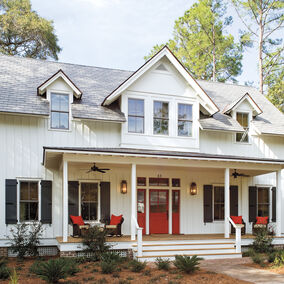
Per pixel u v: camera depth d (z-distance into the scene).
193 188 17.56
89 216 15.76
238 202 18.44
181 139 16.92
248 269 11.92
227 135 18.34
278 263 12.57
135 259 12.80
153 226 16.91
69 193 15.35
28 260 13.27
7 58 18.23
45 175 15.08
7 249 14.10
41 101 15.34
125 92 16.30
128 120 16.30
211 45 32.38
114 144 16.11
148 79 16.73
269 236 15.66
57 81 15.68
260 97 22.22
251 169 16.17
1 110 14.06
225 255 13.99
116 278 10.30
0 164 14.47
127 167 16.25
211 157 14.66
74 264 11.21
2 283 9.57
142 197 16.86
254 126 18.77
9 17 32.06
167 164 14.63
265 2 30.38
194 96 17.42
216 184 18.17
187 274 10.99
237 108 18.92
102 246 12.90
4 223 14.26
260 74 30.80
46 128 15.22
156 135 16.48
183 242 14.31
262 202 19.08
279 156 19.48
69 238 13.78
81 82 18.00
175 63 16.77
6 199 14.32
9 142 14.67
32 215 14.85
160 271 11.33
